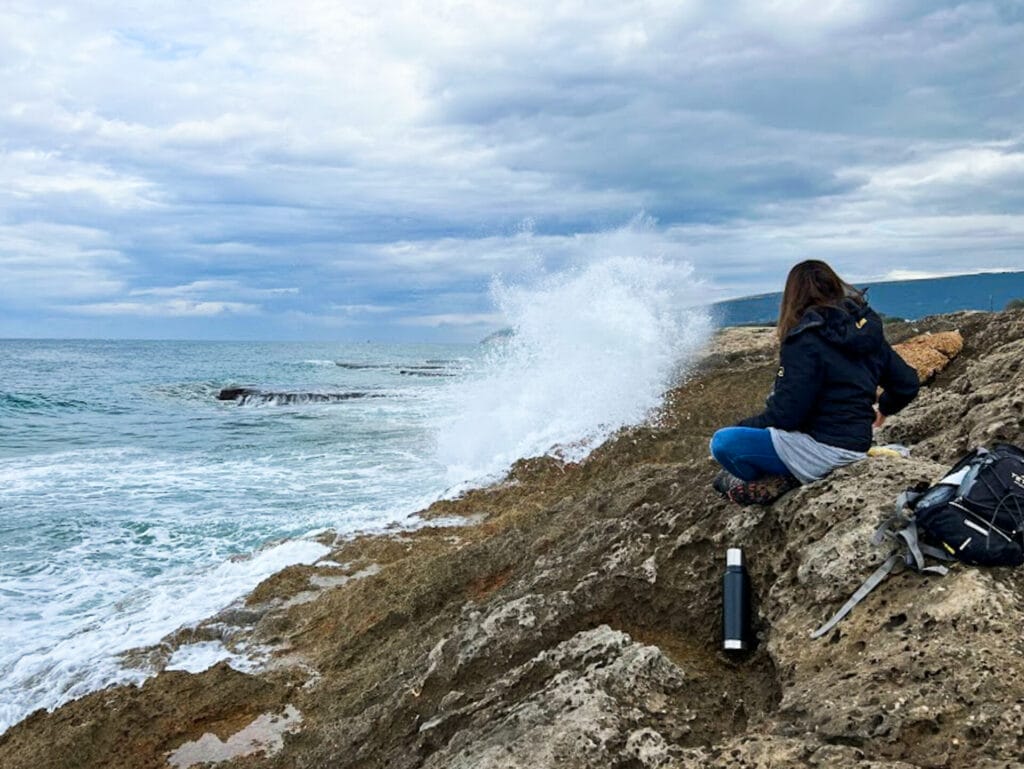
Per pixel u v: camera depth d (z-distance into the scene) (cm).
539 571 599
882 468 434
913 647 323
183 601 775
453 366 6925
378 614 677
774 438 432
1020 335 911
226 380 4669
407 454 1580
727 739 338
